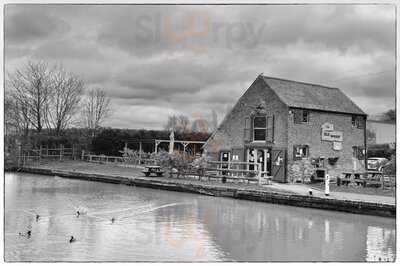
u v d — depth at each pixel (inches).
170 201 923.4
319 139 1224.8
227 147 1294.3
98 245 549.6
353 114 1315.2
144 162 1760.6
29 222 674.8
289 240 587.2
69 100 2062.0
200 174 1175.0
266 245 559.8
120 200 930.1
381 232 633.6
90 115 2268.7
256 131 1244.5
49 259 487.5
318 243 571.8
